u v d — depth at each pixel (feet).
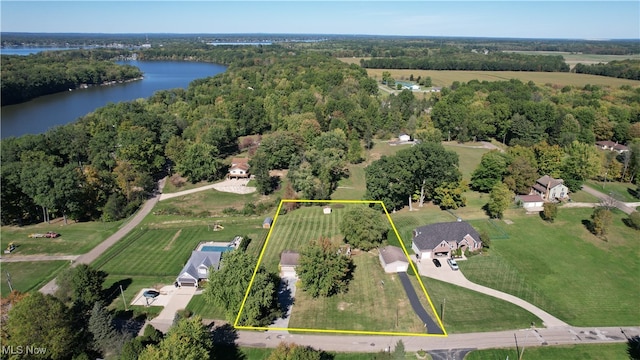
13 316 148.15
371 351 163.02
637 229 258.57
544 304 191.31
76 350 151.64
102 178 312.71
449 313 184.85
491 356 160.66
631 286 205.36
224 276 178.19
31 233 269.64
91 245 253.65
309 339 170.40
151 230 275.39
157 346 147.02
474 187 328.29
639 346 164.45
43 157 342.03
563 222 268.00
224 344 168.55
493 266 220.64
